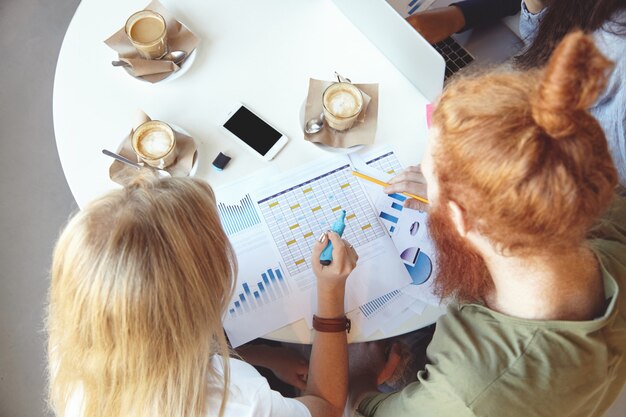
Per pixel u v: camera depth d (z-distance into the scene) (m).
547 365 0.76
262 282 1.08
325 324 1.03
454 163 0.60
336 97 1.13
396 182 1.12
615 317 0.78
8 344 1.74
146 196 0.74
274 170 1.15
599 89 0.52
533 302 0.74
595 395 0.83
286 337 1.06
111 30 1.19
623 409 1.67
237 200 1.12
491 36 1.55
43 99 1.97
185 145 1.12
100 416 0.80
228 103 1.17
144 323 0.71
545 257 0.66
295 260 1.10
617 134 1.07
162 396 0.78
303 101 1.18
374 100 1.17
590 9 0.99
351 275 1.09
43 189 1.89
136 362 0.74
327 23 1.23
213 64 1.20
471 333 0.83
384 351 1.34
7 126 1.93
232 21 1.22
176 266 0.72
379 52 1.22
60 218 1.87
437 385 0.83
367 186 1.15
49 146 1.92
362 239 1.11
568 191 0.55
